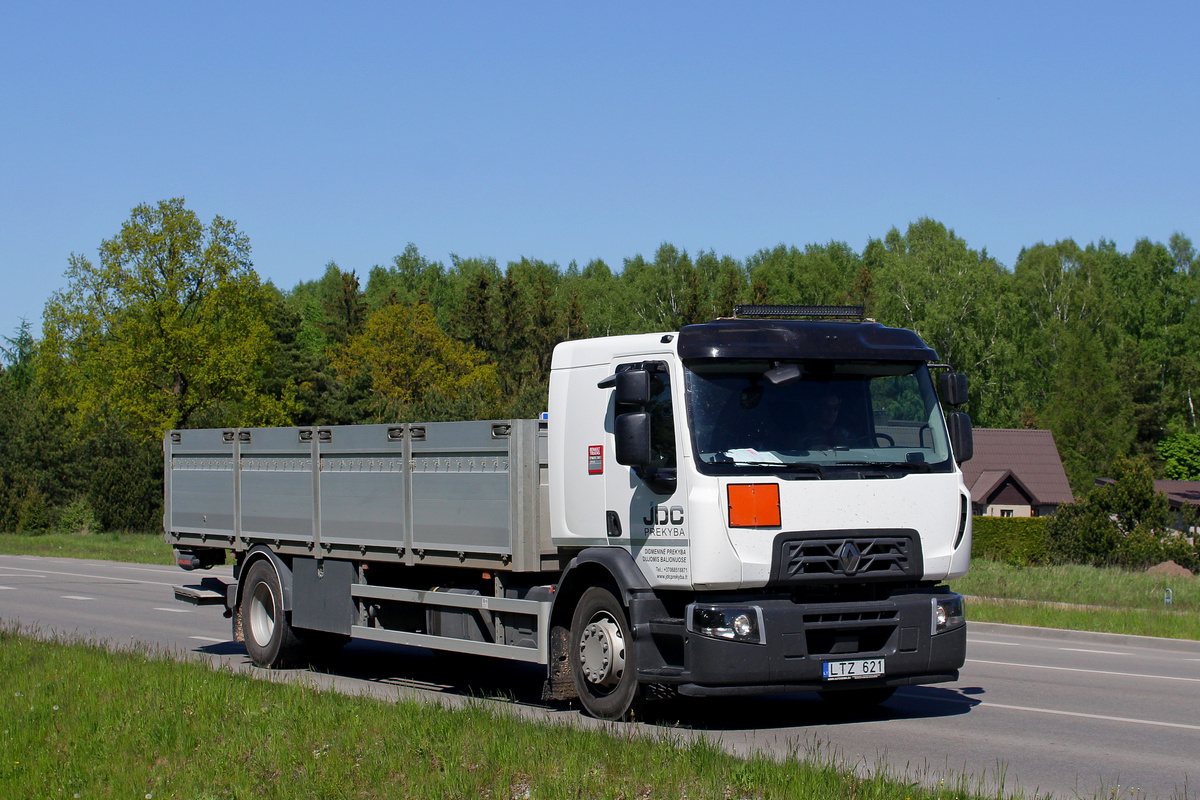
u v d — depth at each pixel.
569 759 7.01
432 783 6.76
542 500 9.77
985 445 64.94
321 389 72.25
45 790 7.26
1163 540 31.50
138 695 9.80
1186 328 88.56
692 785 6.50
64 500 58.97
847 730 9.08
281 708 8.94
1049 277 85.50
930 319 70.69
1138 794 6.93
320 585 12.12
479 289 88.81
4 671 11.38
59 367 57.44
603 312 94.56
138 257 55.47
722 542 8.30
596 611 9.29
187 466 14.30
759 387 8.74
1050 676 12.47
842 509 8.57
